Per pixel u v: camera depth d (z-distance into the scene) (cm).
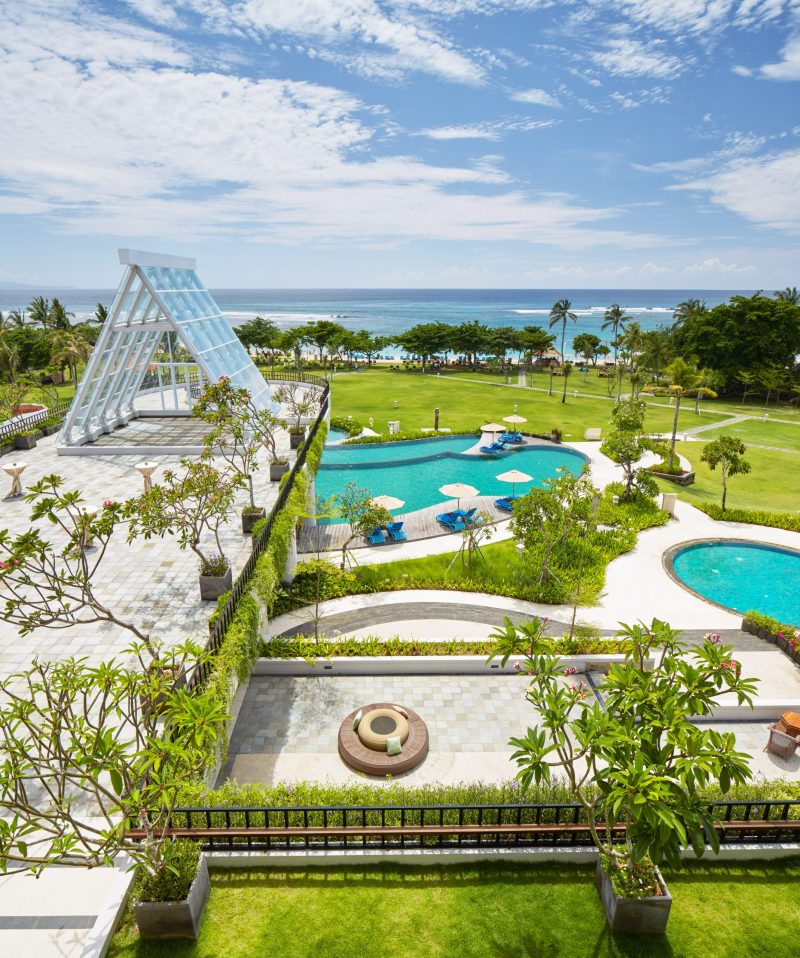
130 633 1534
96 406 3278
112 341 3125
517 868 990
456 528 3062
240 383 3675
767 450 4853
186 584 1794
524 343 9612
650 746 774
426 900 931
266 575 1647
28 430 3253
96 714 1259
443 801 1122
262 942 855
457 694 1727
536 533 2458
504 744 1530
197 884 868
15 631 1528
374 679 1794
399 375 9219
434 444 5022
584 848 1002
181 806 1032
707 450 3325
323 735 1552
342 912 906
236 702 1611
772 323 7244
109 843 720
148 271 3194
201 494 1692
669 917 913
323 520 3203
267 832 970
